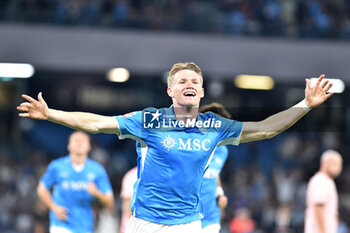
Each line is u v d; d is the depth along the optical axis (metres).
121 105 31.69
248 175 26.95
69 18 26.86
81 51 26.73
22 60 26.17
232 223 21.25
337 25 28.48
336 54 28.03
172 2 27.72
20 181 25.22
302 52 27.94
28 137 31.09
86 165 13.56
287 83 30.52
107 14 27.25
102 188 13.67
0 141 30.62
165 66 27.22
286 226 22.98
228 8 28.11
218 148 9.59
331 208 12.98
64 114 5.92
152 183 6.29
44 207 22.19
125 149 29.80
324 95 6.43
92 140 29.11
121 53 27.00
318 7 28.56
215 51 27.55
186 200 6.36
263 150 30.00
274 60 27.84
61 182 13.48
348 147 29.77
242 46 27.75
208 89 31.14
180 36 27.47
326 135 29.84
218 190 9.92
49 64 26.45
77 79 31.45
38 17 26.59
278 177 26.81
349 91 29.56
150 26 27.42
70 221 13.47
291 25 28.22
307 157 29.77
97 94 31.58
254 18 28.19
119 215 21.17
